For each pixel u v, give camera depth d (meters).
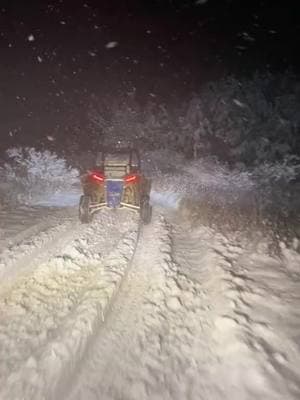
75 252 5.34
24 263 4.87
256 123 9.95
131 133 15.00
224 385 2.81
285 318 3.79
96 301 3.79
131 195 7.52
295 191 8.27
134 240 6.11
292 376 2.92
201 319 3.73
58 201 9.64
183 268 5.03
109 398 2.64
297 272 5.13
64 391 2.64
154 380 2.85
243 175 8.88
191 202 8.69
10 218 7.24
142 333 3.45
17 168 10.84
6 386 2.62
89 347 3.17
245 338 3.30
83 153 15.66
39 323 3.47
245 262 5.34
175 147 13.50
